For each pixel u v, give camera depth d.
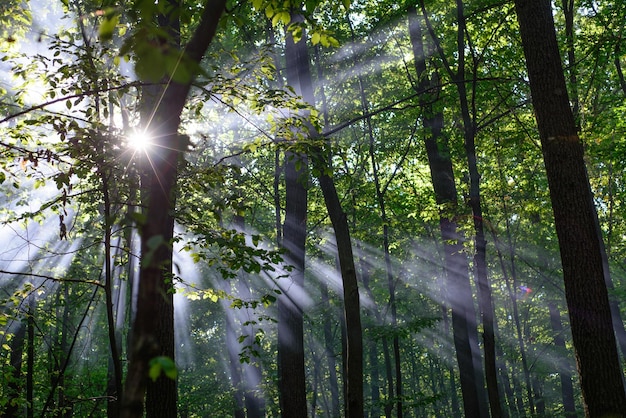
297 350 14.50
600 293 8.61
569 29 17.97
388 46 21.16
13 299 7.07
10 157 6.56
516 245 24.09
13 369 9.23
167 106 2.01
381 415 36.62
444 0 17.03
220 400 25.23
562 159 8.93
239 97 7.28
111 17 1.73
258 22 17.80
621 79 18.83
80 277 14.82
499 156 19.88
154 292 1.42
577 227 8.75
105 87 6.37
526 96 17.64
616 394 8.34
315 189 22.58
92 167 5.88
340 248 10.47
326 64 20.14
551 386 31.03
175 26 7.72
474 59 13.22
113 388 14.86
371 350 34.62
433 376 42.06
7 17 7.89
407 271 27.72
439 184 20.12
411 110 18.03
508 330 30.58
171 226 7.29
